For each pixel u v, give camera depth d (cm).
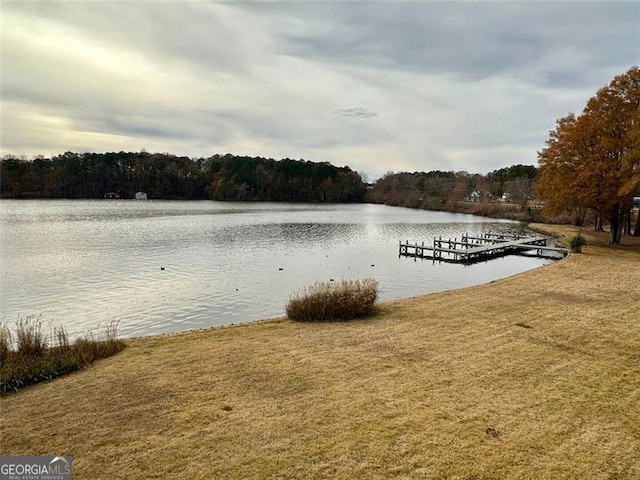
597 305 1192
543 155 2806
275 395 634
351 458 479
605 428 546
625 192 2192
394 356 796
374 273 2259
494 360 774
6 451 489
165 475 448
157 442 508
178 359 791
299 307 1101
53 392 646
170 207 8094
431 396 630
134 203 9281
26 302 1599
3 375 670
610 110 2431
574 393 642
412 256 2881
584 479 449
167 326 1328
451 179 10644
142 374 717
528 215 6234
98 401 614
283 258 2684
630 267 1888
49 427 541
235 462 470
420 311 1155
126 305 1560
